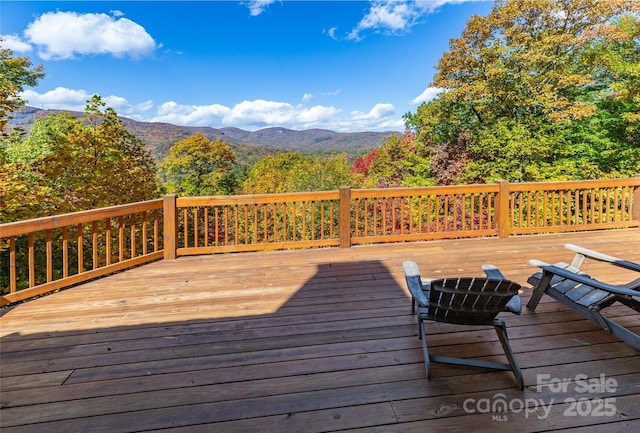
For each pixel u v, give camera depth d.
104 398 1.84
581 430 1.58
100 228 9.96
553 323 2.66
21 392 1.89
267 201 4.93
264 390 1.90
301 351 2.31
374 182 18.19
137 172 11.80
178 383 1.97
